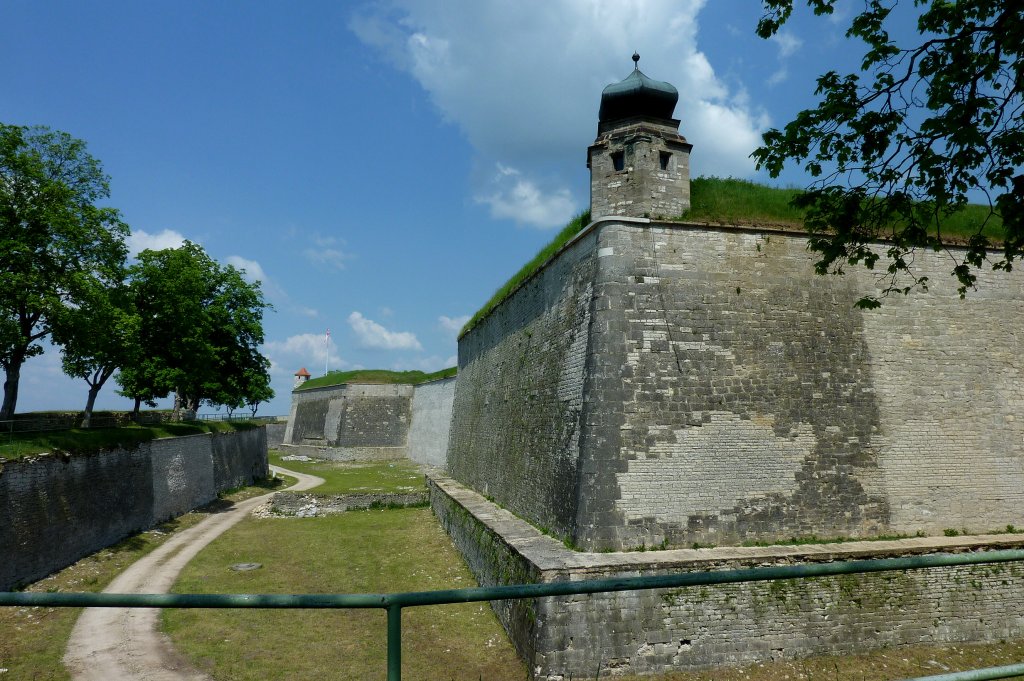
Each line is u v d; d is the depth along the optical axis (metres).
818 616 10.92
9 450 15.81
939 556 3.26
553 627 10.08
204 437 29.48
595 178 14.55
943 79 7.82
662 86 14.68
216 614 13.73
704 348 12.93
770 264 13.65
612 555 11.23
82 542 18.08
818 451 12.86
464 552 17.62
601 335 12.73
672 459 12.26
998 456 13.70
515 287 20.11
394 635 2.84
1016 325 14.58
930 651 11.07
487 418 22.69
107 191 21.80
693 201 14.63
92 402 24.91
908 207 8.46
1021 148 7.45
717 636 10.52
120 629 12.73
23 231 18.41
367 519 25.58
